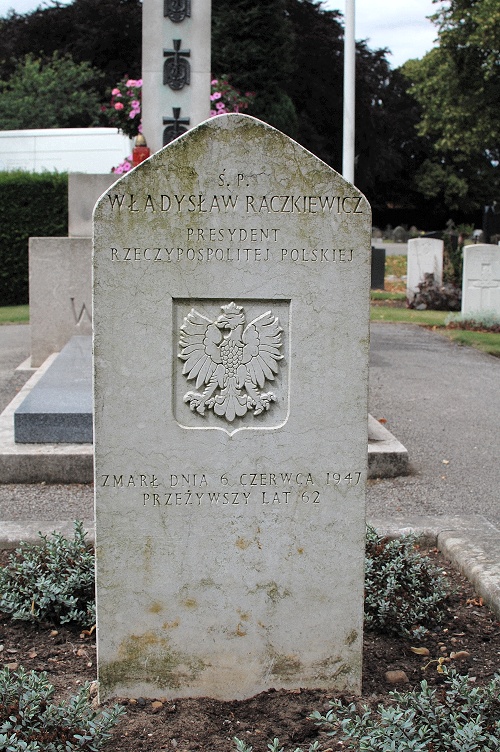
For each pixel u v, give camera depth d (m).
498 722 3.29
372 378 12.16
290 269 3.66
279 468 3.75
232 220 3.62
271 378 3.73
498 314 17.62
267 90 34.38
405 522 5.85
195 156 3.58
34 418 7.39
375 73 49.16
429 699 3.46
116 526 3.72
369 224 3.65
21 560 5.11
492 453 8.44
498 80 34.69
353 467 3.76
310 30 43.69
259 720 3.67
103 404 3.66
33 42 41.31
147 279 3.62
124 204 3.58
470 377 12.41
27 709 3.32
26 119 36.22
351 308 3.69
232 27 33.56
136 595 3.77
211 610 3.80
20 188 22.06
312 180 3.62
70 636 4.45
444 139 37.22
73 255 11.30
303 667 3.87
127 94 12.68
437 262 20.80
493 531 5.66
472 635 4.50
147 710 3.75
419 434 9.14
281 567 3.80
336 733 3.51
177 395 3.72
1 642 4.38
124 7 40.06
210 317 3.69
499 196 57.38
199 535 3.76
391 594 4.60
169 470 3.71
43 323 11.43
